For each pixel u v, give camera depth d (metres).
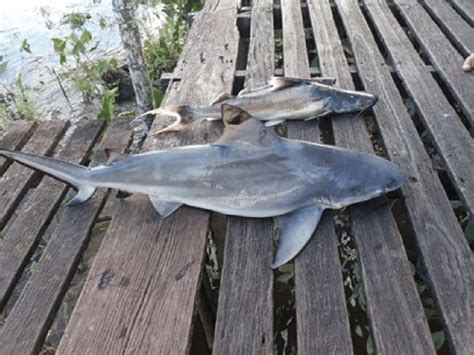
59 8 3.71
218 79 1.55
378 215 1.00
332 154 0.99
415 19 1.88
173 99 1.46
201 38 1.83
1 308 1.00
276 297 1.39
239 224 1.00
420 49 1.80
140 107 1.92
